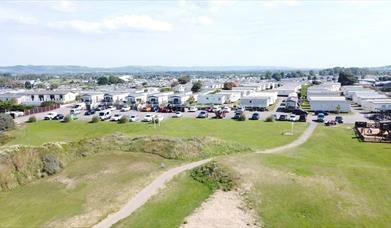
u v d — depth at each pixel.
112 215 28.28
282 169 36.16
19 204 31.94
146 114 88.94
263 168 36.28
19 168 38.47
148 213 28.05
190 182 34.78
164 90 149.75
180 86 163.25
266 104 95.56
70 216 28.39
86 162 42.34
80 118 85.38
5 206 31.69
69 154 44.22
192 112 92.31
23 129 73.25
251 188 31.83
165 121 78.12
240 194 31.14
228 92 123.00
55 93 127.00
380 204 29.11
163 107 98.00
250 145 52.28
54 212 29.53
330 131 63.38
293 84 176.62
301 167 37.06
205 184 34.06
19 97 121.75
